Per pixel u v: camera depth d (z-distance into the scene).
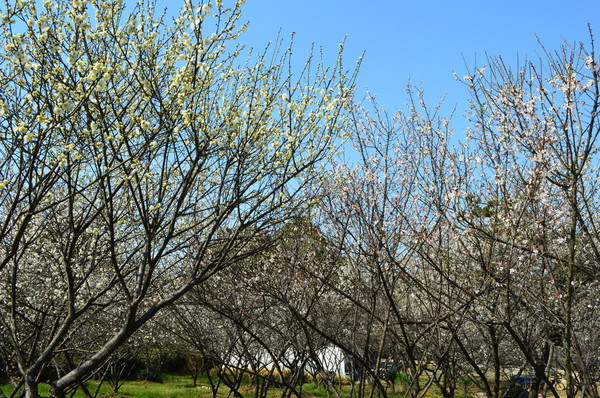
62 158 4.68
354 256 8.02
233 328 9.95
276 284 7.91
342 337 9.07
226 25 5.07
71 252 5.24
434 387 16.73
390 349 9.02
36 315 8.35
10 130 4.81
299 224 6.87
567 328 6.07
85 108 4.78
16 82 4.80
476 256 7.62
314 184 6.48
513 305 7.32
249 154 5.71
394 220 7.62
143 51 5.24
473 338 10.20
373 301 7.63
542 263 6.90
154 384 19.89
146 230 5.13
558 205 7.34
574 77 5.83
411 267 8.43
